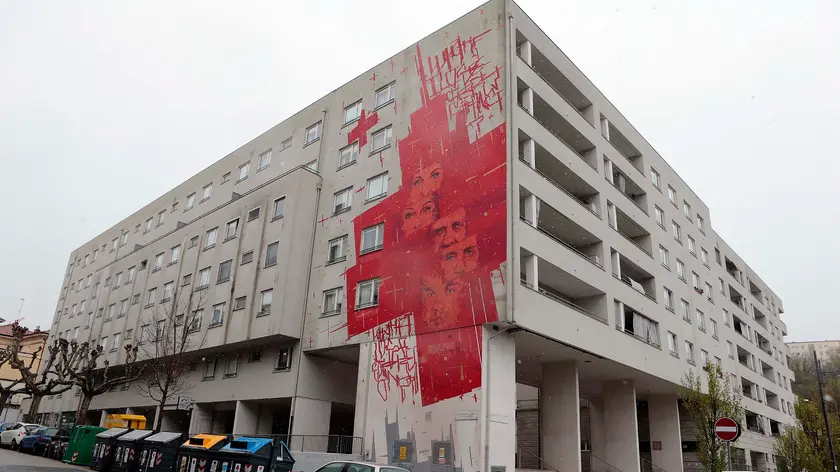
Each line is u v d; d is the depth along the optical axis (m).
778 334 66.81
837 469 33.56
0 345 67.12
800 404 37.66
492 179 22.52
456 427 20.45
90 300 46.91
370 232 26.66
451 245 22.98
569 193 27.47
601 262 27.69
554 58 28.02
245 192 35.94
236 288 30.05
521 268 22.66
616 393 31.06
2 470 18.81
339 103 31.64
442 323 22.20
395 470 14.17
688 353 35.12
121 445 20.38
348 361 28.75
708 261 43.00
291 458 16.36
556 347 24.02
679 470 33.38
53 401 48.34
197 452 16.61
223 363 31.25
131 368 34.25
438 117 25.59
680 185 40.50
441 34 27.02
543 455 26.16
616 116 33.22
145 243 44.78
